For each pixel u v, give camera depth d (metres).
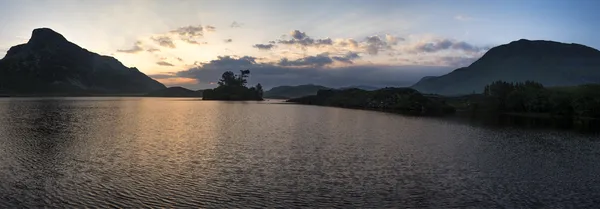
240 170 36.91
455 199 28.83
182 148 49.19
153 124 82.75
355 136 63.41
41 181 31.78
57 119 92.31
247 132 68.31
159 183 31.94
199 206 26.56
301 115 119.56
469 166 40.03
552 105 131.62
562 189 31.84
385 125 85.75
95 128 72.12
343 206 26.98
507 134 70.06
